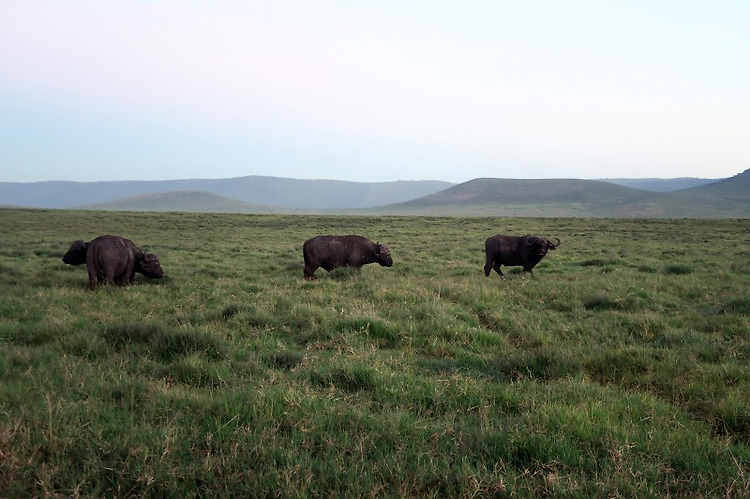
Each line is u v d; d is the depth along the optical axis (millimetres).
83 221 52375
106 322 8461
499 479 3568
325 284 13266
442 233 45125
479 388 5574
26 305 9883
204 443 4035
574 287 12859
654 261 21609
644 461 3973
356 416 4625
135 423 4352
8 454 3555
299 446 4062
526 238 16500
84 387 5137
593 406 4906
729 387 5664
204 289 12617
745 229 49906
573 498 3404
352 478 3510
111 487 3396
